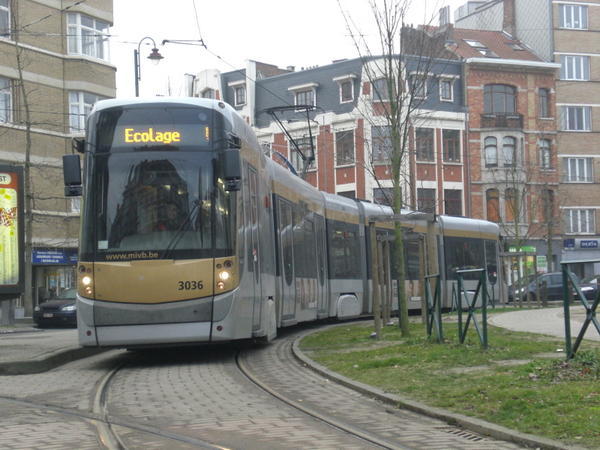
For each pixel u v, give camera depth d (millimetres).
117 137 13477
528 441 6973
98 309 13109
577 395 8406
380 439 7531
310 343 16969
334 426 8234
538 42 59125
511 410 8156
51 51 37000
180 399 10055
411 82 18984
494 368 11180
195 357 15312
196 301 13109
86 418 8820
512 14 60938
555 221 55188
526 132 55719
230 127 13883
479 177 54438
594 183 57531
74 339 19391
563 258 56250
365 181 52000
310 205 21312
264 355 15164
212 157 13484
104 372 13273
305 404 9602
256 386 11211
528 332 16406
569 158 57188
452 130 53969
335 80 54375
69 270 38250
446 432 7816
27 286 32812
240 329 13719
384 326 20812
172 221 13250
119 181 13344
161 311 13055
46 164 36406
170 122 13539
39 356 13945
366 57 18938
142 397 10289
